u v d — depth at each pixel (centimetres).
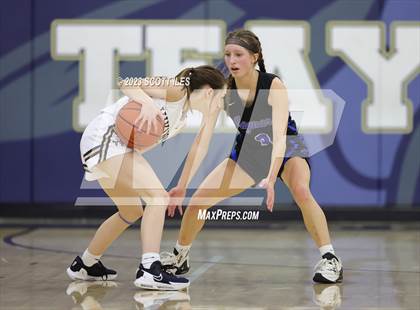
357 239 1561
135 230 1702
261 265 1177
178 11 1802
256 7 1794
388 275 1074
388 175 1800
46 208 1830
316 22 1791
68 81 1812
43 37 1811
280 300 878
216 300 877
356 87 1794
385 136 1798
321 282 999
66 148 1822
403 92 1792
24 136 1823
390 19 1788
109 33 1806
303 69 1791
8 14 1809
